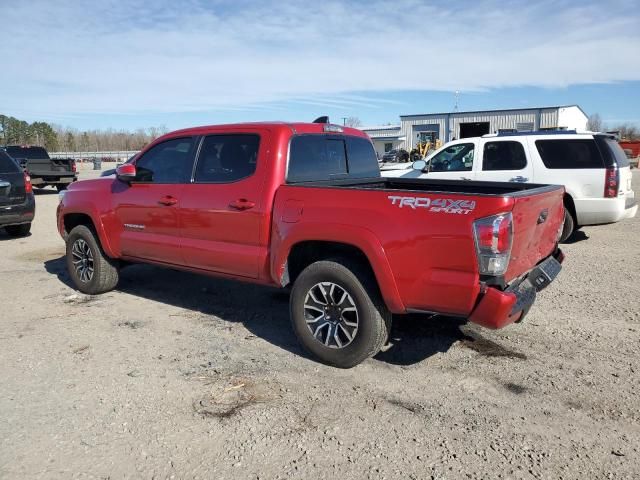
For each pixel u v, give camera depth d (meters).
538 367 4.20
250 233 4.60
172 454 3.10
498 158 9.49
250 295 6.21
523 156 9.20
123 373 4.14
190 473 2.93
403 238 3.69
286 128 4.64
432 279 3.61
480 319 3.52
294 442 3.21
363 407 3.61
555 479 2.86
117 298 6.14
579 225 9.01
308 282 4.22
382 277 3.78
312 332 4.28
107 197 5.88
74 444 3.20
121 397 3.76
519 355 4.43
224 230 4.79
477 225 3.42
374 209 3.83
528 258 3.99
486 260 3.42
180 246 5.16
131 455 3.09
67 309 5.74
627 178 8.95
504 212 3.38
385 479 2.87
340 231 3.93
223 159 4.89
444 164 10.25
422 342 4.73
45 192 21.44
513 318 3.69
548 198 4.15
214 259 4.89
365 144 5.84
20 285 6.71
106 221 5.89
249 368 4.22
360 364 4.29
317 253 4.44
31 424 3.41
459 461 3.02
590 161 8.64
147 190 5.44
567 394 3.77
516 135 9.34
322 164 5.05
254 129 4.71
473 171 9.71
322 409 3.59
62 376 4.09
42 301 6.03
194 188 5.02
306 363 4.31
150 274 7.23
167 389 3.88
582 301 5.80
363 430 3.33
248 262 4.64
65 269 7.62
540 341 4.71
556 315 5.36
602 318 5.26
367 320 3.97
